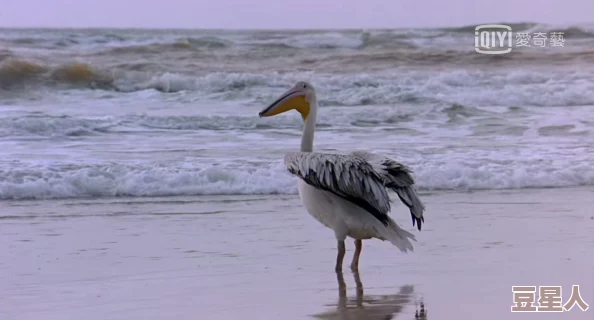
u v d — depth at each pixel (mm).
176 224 11930
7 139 18875
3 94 26734
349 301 7824
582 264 9406
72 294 8117
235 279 8750
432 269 9188
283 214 12734
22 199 13906
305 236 11141
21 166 15195
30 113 22781
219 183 14734
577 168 15922
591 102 26797
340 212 8781
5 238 10906
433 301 7820
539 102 26828
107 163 15602
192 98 26672
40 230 11461
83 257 9828
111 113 23234
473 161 16391
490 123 22094
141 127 20797
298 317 7266
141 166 15352
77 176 14531
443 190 14906
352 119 22469
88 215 12586
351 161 8602
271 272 9078
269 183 14836
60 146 18094
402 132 20719
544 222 11961
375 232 8688
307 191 8961
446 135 20250
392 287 8391
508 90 27297
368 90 27125
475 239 10805
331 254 10055
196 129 20938
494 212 12750
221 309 7539
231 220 12234
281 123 21688
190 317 7270
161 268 9273
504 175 15445
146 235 11156
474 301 7820
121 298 7949
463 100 26875
